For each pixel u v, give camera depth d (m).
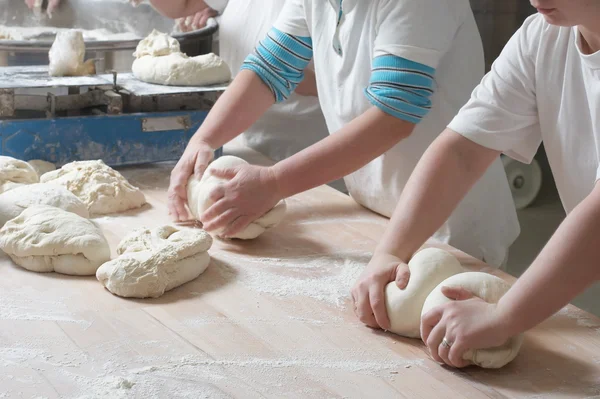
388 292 1.16
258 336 1.14
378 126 1.48
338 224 1.62
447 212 1.29
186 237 1.35
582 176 1.27
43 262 1.32
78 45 1.86
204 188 1.53
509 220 1.82
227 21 2.43
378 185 1.64
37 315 1.17
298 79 1.79
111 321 1.16
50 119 1.75
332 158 1.49
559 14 0.98
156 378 1.01
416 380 1.04
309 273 1.36
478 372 1.06
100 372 1.02
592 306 2.54
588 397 1.00
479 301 1.07
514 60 1.27
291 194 1.51
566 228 1.02
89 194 1.60
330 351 1.10
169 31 2.61
